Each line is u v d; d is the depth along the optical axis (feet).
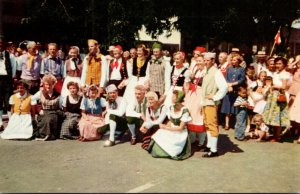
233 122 37.06
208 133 24.48
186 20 63.05
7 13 75.87
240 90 29.32
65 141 28.22
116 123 27.30
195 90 25.79
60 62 33.22
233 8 61.36
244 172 21.34
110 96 27.71
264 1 63.00
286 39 72.59
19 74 35.60
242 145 27.86
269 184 19.34
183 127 23.91
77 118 29.35
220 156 24.67
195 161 23.39
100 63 31.22
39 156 24.08
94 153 24.88
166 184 19.06
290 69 32.37
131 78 29.55
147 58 29.40
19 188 18.48
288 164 23.11
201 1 61.21
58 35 70.03
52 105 28.73
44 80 28.58
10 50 45.83
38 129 28.71
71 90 29.17
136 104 27.02
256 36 66.59
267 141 29.40
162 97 27.14
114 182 19.33
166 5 62.23
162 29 65.77
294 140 29.94
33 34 71.92
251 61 59.26
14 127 28.76
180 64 27.43
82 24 68.13
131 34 62.75
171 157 23.73
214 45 66.44
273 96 28.94
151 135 25.89
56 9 64.08
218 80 23.95
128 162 22.89
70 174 20.58
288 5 64.28
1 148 25.94
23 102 28.86
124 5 61.93
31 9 66.74
